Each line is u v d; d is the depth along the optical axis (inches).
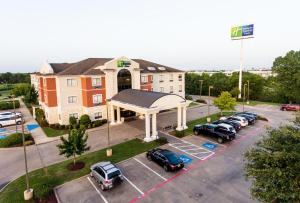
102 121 1380.4
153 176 716.0
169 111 1742.1
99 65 1498.5
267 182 395.5
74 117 1364.4
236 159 836.0
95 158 860.6
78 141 769.6
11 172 771.4
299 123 457.4
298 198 356.8
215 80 2883.9
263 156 413.7
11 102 1990.7
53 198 603.5
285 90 2106.3
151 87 1738.4
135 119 1477.6
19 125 1417.3
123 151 928.3
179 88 2014.0
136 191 631.2
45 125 1358.3
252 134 1148.5
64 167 792.9
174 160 744.3
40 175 737.0
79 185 669.3
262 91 2465.6
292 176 367.2
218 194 609.3
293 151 386.3
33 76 2440.9
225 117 1464.1
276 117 1563.7
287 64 2070.6
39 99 1822.1
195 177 705.6
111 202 581.6
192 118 1510.8
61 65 1692.9
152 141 1043.3
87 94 1355.8
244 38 2388.0
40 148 994.7
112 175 633.0
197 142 1030.4
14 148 992.9
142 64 1851.6
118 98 1323.8
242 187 642.8
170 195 607.8
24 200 597.3
